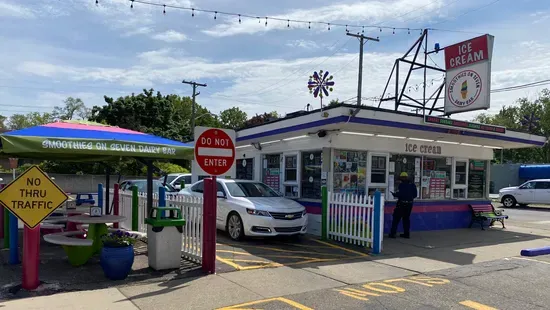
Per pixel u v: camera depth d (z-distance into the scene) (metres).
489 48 12.45
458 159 14.20
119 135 7.36
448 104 13.63
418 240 10.98
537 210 23.77
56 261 7.67
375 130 11.12
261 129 12.98
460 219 13.77
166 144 7.42
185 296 5.80
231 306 5.43
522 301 5.92
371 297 5.94
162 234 7.12
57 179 29.89
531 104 55.38
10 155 8.60
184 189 12.42
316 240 10.48
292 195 12.49
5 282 6.25
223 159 7.16
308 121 10.92
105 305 5.35
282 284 6.50
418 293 6.18
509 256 9.27
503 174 36.88
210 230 7.04
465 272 7.61
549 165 33.72
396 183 12.67
